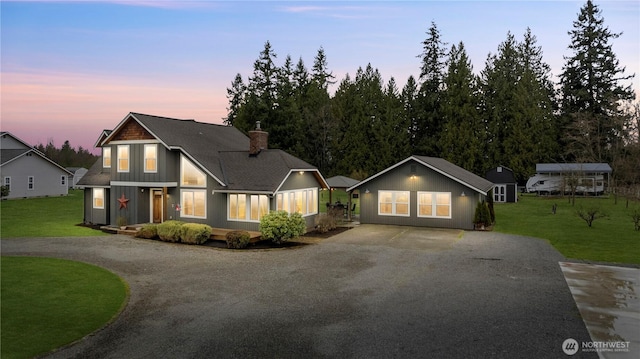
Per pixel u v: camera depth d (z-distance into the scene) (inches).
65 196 1823.3
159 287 466.0
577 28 2445.9
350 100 2338.8
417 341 315.3
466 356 289.0
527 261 595.5
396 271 541.0
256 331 336.5
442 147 2079.2
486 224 922.1
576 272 528.4
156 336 326.3
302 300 418.6
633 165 1818.4
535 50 2699.3
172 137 906.1
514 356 288.8
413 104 2385.6
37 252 653.3
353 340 317.7
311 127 2352.4
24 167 1696.6
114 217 946.7
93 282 482.0
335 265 577.3
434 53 2362.2
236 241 702.5
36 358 285.4
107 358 286.5
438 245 734.5
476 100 2176.4
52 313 376.8
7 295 428.8
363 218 1048.8
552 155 2208.4
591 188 1873.8
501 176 1664.6
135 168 919.0
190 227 746.2
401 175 1008.2
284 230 731.4
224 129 1175.0
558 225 986.7
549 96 2593.5
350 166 2229.3
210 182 868.6
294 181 912.9
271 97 2284.7
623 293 437.1
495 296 428.5
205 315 374.9
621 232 866.1
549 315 371.2
